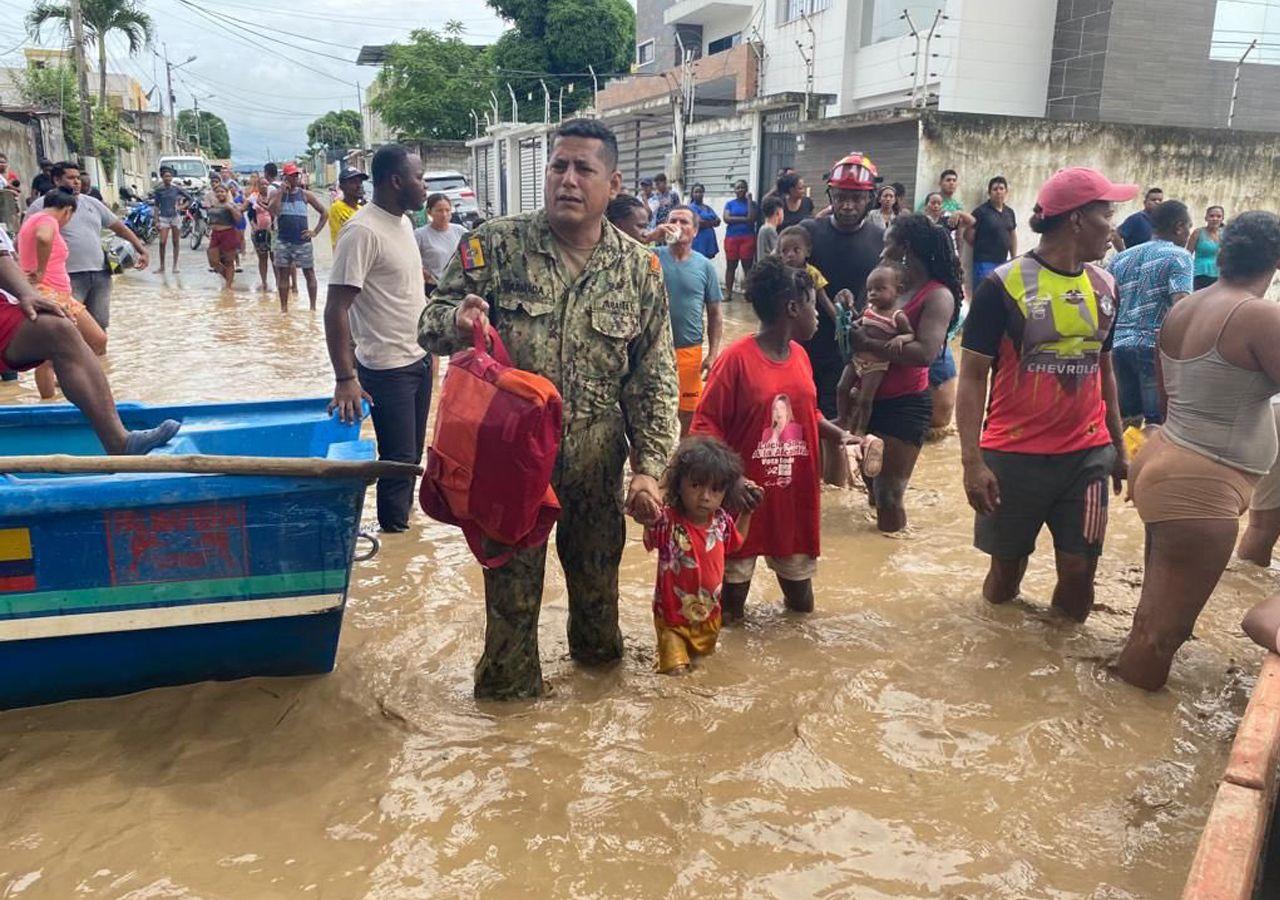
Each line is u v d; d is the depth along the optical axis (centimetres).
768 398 411
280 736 342
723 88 2583
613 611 388
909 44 1850
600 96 3069
